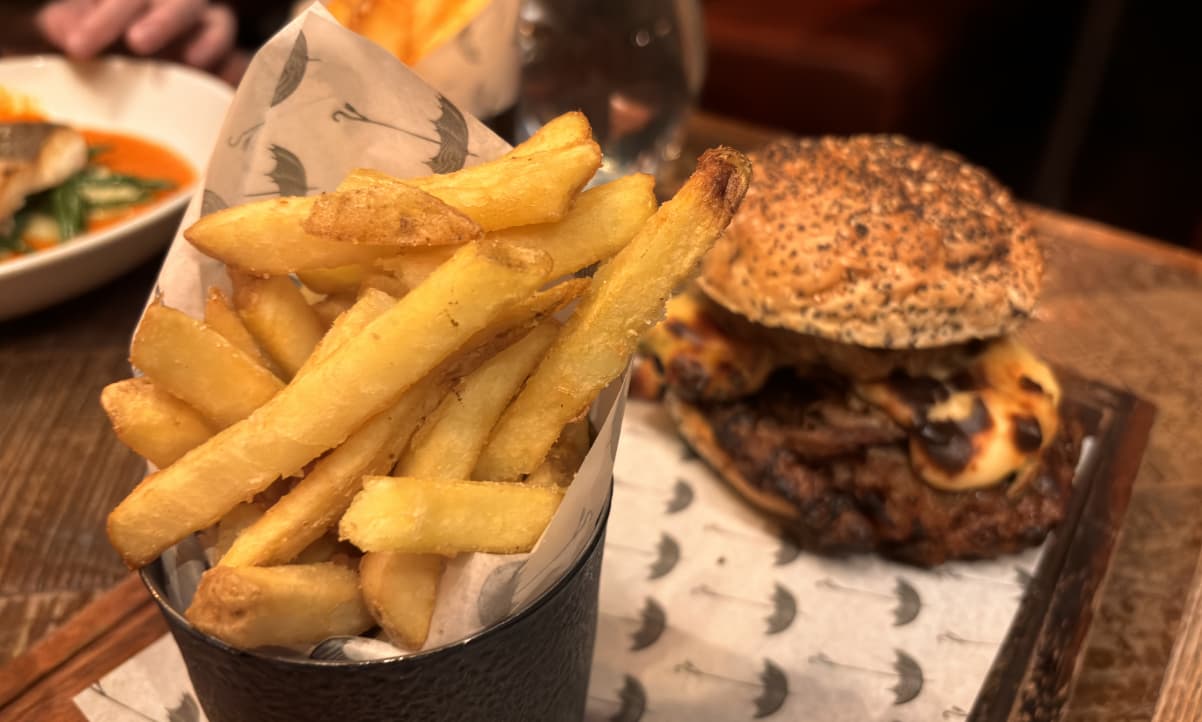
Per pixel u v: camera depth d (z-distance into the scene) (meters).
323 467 0.17
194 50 0.48
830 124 0.69
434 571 0.17
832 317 0.27
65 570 0.27
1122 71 0.78
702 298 0.31
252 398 0.18
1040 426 0.27
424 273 0.17
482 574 0.16
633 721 0.23
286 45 0.19
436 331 0.16
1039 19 0.82
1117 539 0.28
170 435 0.18
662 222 0.17
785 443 0.29
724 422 0.30
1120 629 0.26
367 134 0.20
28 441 0.31
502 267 0.16
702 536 0.29
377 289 0.18
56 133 0.40
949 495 0.27
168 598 0.18
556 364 0.17
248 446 0.16
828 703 0.24
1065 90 0.75
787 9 0.72
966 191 0.30
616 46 0.41
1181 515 0.30
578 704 0.21
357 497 0.15
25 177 0.38
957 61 0.72
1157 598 0.27
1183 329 0.37
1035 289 0.28
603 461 0.17
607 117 0.43
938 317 0.27
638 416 0.33
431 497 0.15
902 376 0.28
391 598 0.16
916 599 0.27
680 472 0.31
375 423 0.17
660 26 0.41
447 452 0.17
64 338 0.36
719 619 0.26
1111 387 0.34
